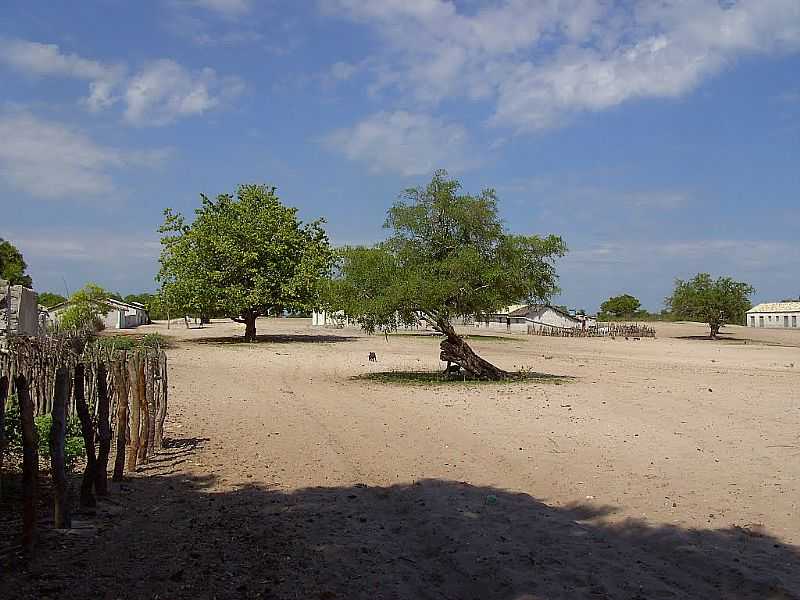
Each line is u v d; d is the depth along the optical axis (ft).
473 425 48.78
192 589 19.53
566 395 66.49
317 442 42.42
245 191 167.63
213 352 129.80
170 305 161.99
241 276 160.86
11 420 30.86
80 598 18.74
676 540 23.79
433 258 83.15
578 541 23.82
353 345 158.71
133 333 196.65
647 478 32.78
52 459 24.18
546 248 82.99
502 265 81.25
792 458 36.88
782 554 22.57
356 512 27.43
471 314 84.23
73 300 161.89
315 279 158.81
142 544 23.17
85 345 60.70
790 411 54.85
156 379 38.60
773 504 28.27
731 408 56.85
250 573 20.79
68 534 23.73
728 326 337.72
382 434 45.27
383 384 79.36
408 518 26.78
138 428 34.24
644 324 324.19
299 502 28.81
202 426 47.93
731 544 23.52
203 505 28.17
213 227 160.86
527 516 26.50
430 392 70.54
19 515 25.64
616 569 21.34
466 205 81.87
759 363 122.83
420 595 19.58
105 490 28.43
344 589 19.81
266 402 61.77
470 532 24.57
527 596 19.35
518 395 66.90
